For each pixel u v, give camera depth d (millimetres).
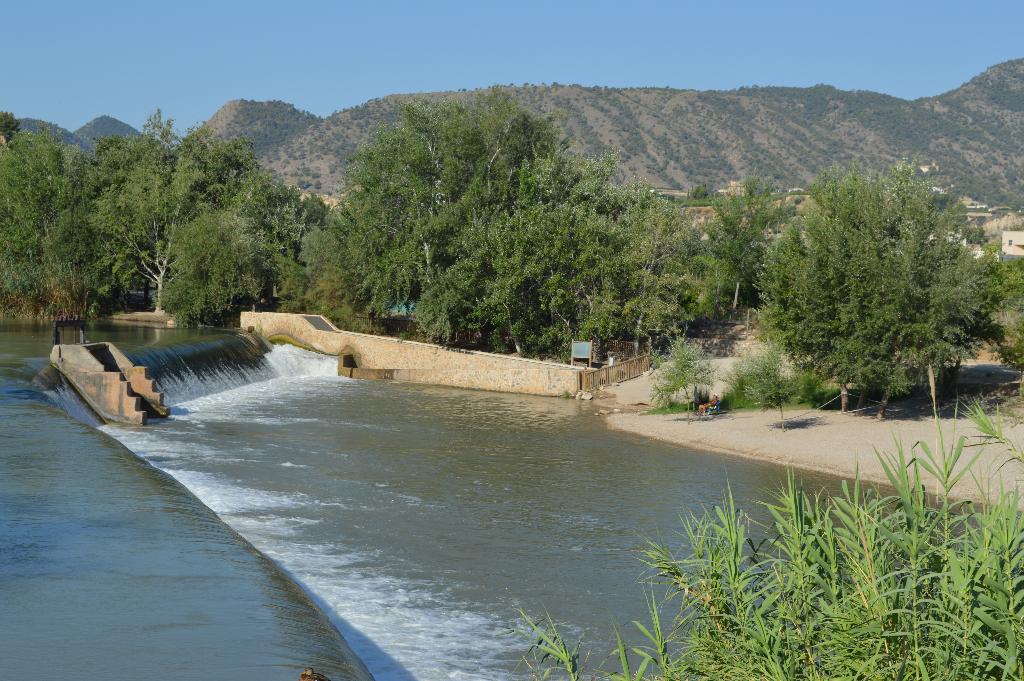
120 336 66375
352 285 78625
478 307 70438
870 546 9242
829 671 9031
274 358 70375
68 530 21688
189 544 21312
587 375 62625
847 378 47156
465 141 75875
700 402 54125
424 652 19844
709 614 10328
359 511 31094
